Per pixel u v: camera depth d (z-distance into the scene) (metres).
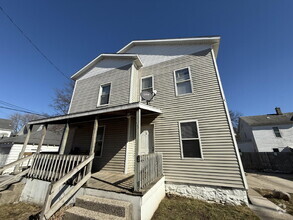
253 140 16.06
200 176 4.32
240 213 3.21
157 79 6.64
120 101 6.36
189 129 5.03
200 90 5.39
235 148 4.14
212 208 3.51
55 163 4.20
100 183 3.56
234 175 3.96
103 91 7.34
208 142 4.56
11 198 4.14
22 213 3.47
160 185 4.10
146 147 5.60
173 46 6.97
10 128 26.30
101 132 6.39
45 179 4.21
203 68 5.70
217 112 4.77
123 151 5.44
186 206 3.60
